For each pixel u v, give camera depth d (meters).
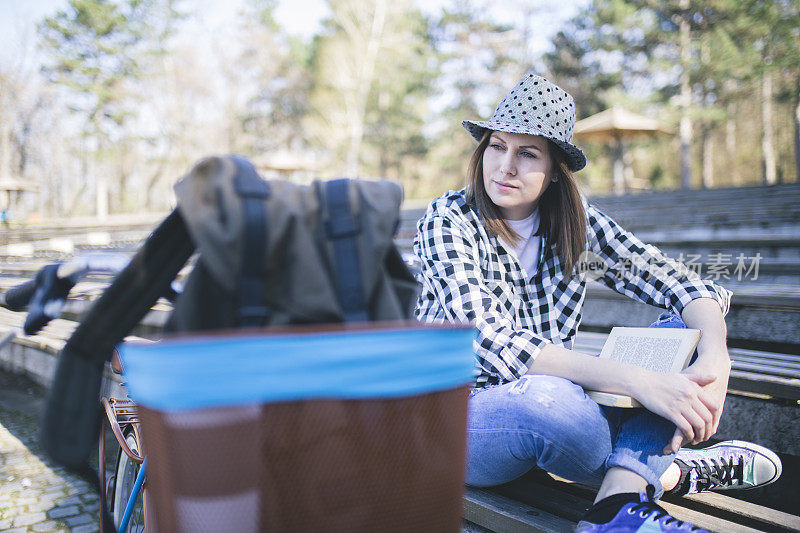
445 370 0.91
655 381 1.34
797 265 3.21
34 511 2.38
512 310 1.74
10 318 3.05
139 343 0.85
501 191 1.66
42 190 40.50
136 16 39.00
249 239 0.90
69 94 38.97
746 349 2.74
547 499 1.66
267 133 43.31
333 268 0.98
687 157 27.38
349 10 35.28
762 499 1.83
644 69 30.38
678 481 1.60
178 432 0.81
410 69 39.50
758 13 24.27
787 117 35.41
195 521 0.82
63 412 1.09
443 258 1.63
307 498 0.83
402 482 0.88
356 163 35.91
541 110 1.64
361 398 0.84
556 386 1.40
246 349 0.80
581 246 1.78
